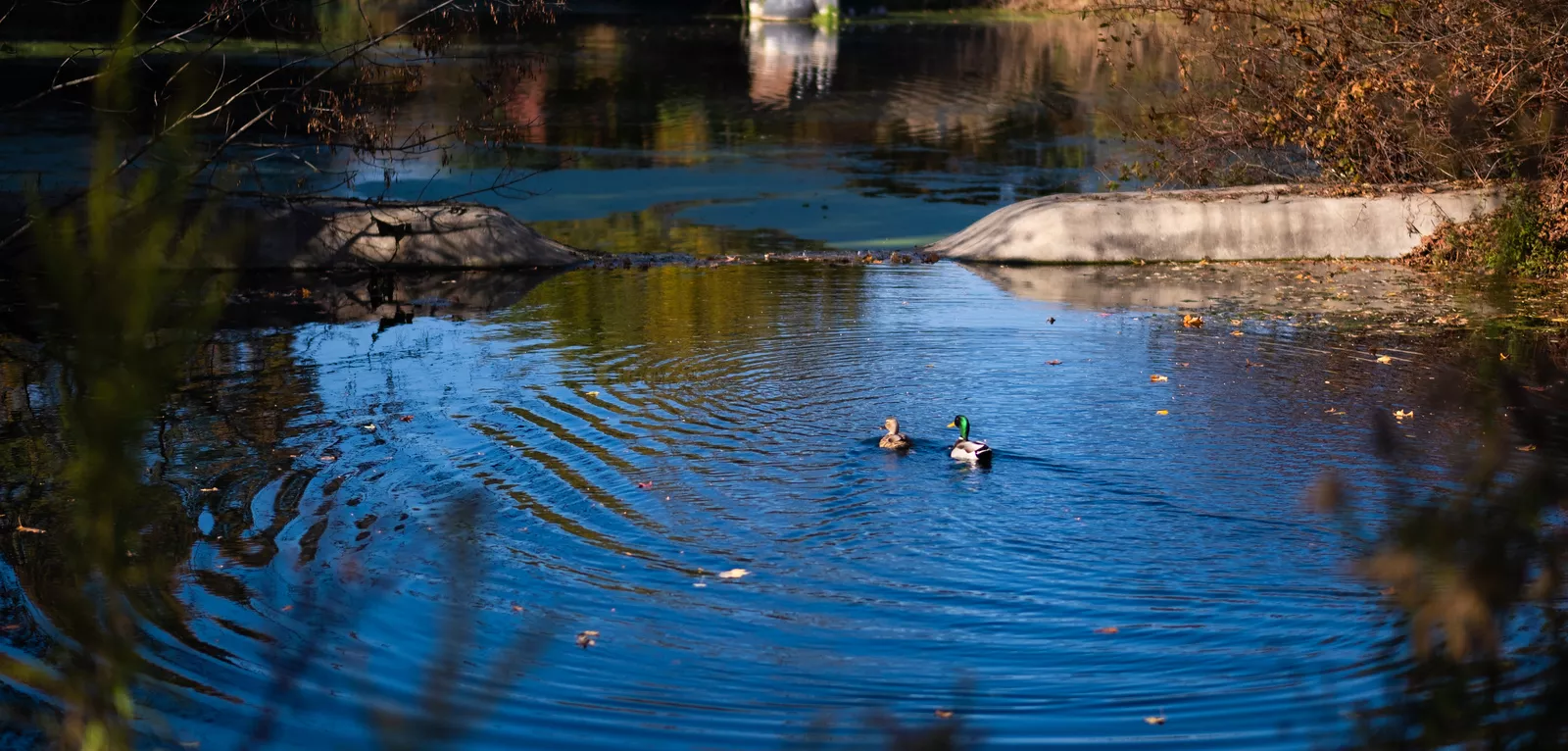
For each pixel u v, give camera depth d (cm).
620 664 641
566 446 987
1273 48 1958
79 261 210
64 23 4122
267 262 1661
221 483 899
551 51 4659
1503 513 256
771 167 2478
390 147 1812
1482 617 258
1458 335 1319
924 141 2820
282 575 746
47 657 626
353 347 1296
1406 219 1820
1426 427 993
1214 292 1559
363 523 830
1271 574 742
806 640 669
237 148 2322
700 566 766
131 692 596
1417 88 1698
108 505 238
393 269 1702
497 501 871
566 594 724
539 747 556
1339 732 544
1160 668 630
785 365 1218
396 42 4047
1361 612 684
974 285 1590
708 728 571
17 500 850
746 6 6888
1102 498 866
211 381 1165
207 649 647
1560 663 316
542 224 1975
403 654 645
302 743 553
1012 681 620
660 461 952
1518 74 1594
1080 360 1230
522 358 1251
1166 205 1827
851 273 1669
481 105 2936
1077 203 1831
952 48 5150
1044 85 3834
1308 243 1817
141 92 1938
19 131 2489
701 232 1927
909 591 727
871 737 558
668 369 1207
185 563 760
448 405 1095
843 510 851
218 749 548
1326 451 948
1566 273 1666
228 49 3722
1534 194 1723
